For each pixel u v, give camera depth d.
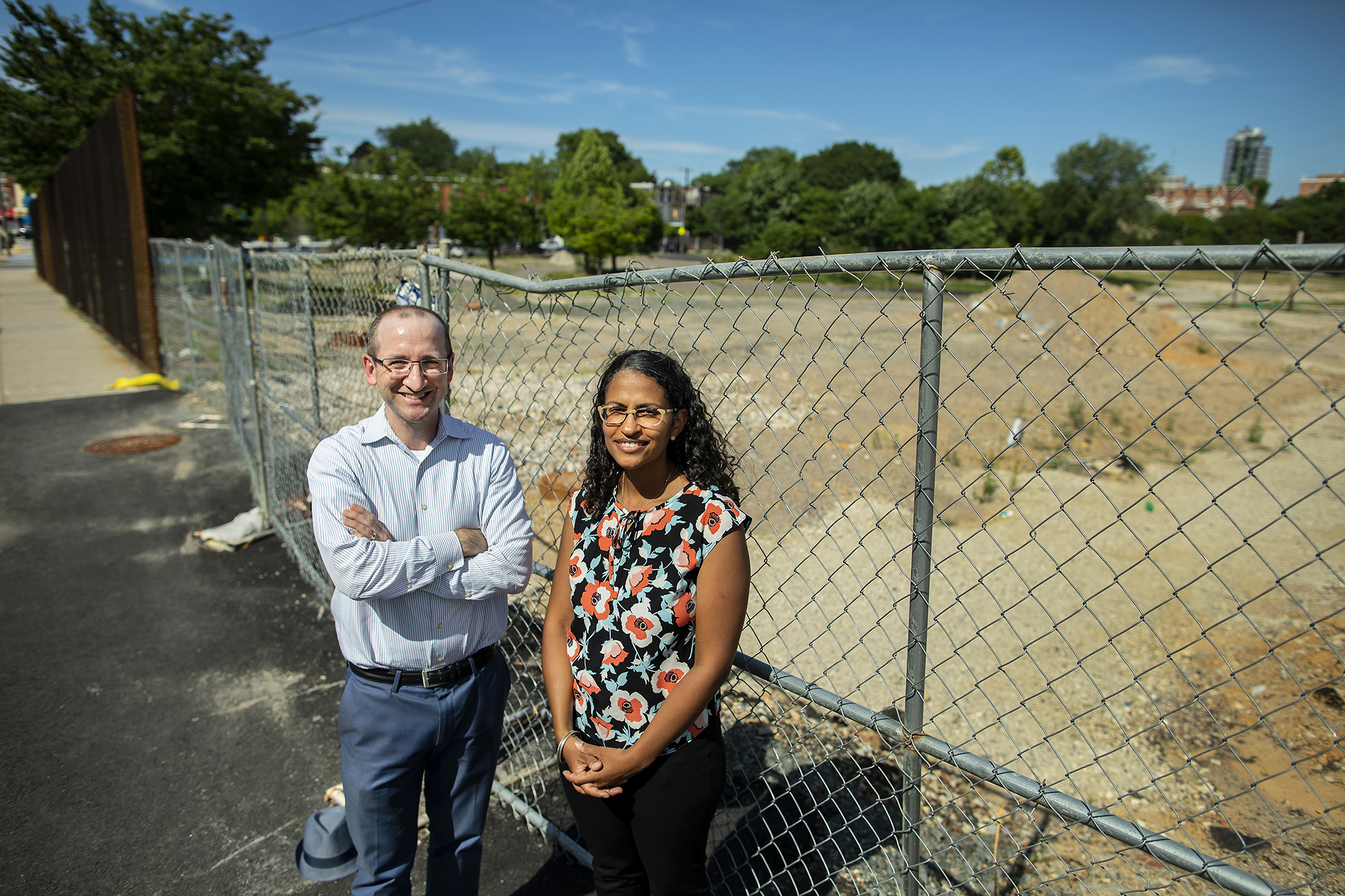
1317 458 8.02
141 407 9.65
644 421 1.78
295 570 5.17
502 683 2.34
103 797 3.09
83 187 14.98
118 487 6.75
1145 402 10.60
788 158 77.81
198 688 3.85
